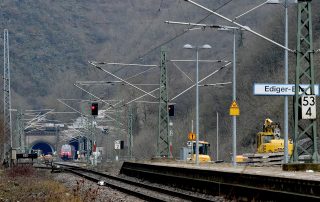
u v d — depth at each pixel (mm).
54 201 40750
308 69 50312
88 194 43000
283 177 36812
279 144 99625
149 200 45531
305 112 48969
